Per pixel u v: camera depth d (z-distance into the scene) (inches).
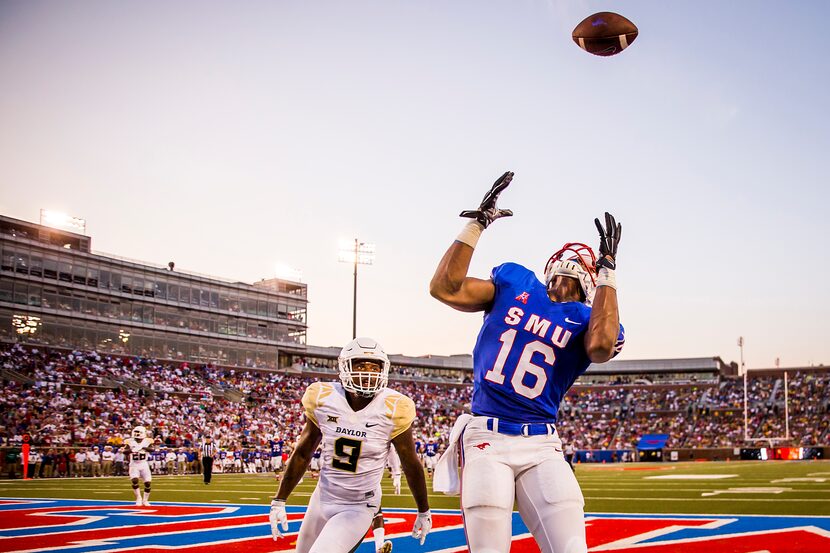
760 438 2076.8
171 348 2016.5
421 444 1175.0
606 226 127.6
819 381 2322.8
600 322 120.0
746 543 277.4
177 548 289.6
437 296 128.2
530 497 118.8
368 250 1371.8
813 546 266.8
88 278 1877.5
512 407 123.0
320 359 2416.3
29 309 1756.9
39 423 1339.8
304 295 2384.4
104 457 1176.8
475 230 126.7
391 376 2486.5
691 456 1977.1
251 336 2206.0
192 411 1680.6
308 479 984.3
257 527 363.6
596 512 417.4
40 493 671.1
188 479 1011.9
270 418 1823.3
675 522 354.9
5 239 1733.5
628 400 2477.9
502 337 125.9
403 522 378.6
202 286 2114.9
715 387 2455.7
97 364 1771.7
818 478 757.3
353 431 169.2
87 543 306.0
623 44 155.7
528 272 132.6
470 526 116.7
